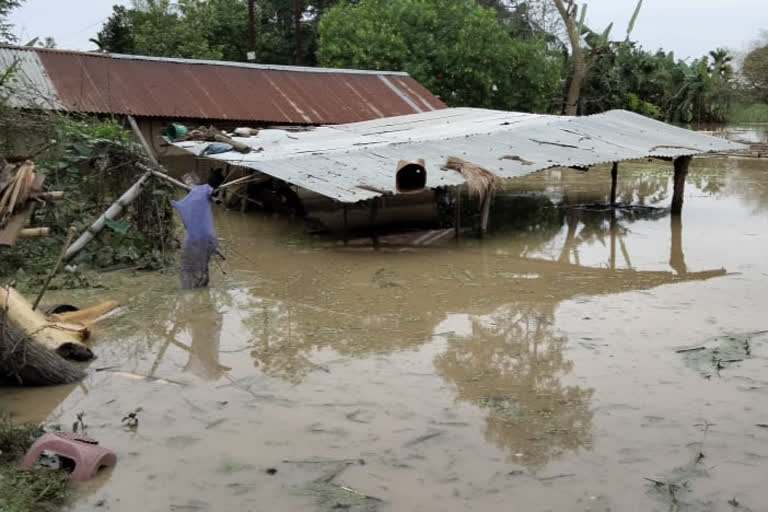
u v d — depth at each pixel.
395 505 4.44
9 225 5.65
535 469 4.85
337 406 5.90
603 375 6.45
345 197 10.66
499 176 12.09
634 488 4.60
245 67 20.94
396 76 23.25
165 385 6.40
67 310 8.21
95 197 10.42
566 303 8.77
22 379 6.31
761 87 45.56
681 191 14.89
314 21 35.38
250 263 11.12
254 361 6.98
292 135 16.45
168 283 9.73
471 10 25.83
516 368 6.67
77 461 4.79
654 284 9.62
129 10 32.62
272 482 4.73
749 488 4.58
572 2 31.14
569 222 14.70
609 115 16.75
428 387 6.27
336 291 9.48
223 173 17.06
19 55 17.61
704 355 6.86
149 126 17.67
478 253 11.86
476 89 25.80
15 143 10.30
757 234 12.94
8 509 4.29
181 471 4.88
